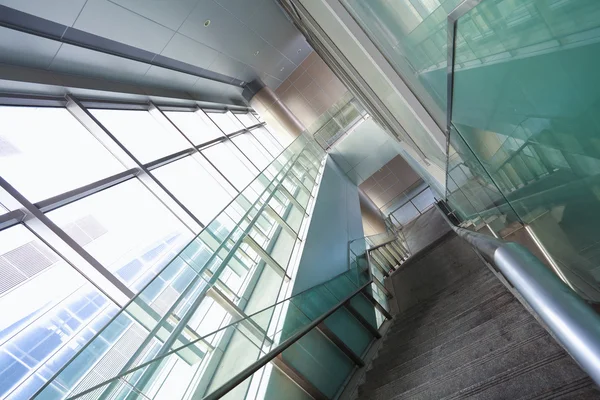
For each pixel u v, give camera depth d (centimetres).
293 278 591
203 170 854
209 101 1198
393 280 948
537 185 204
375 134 1467
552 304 82
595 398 173
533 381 210
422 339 440
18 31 538
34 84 571
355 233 1170
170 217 689
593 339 68
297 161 989
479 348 296
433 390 288
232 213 543
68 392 233
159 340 316
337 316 579
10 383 409
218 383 318
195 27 918
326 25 500
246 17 1080
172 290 365
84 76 705
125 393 224
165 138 830
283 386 403
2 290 439
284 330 403
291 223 740
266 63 1406
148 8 738
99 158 629
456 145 347
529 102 145
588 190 148
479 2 130
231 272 563
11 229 446
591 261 182
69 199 528
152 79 912
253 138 1362
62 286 477
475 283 503
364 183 1970
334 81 1587
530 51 118
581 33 93
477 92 189
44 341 446
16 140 512
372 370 482
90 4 618
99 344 273
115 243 566
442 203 1095
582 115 118
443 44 258
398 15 301
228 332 347
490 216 420
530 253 110
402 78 448
